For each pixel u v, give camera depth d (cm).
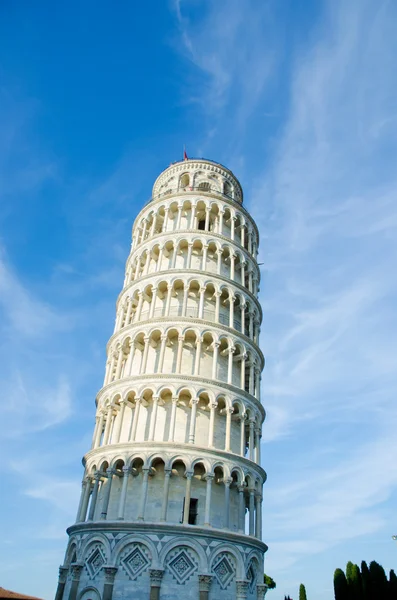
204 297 4944
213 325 4609
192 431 4025
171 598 3347
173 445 3891
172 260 5097
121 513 3700
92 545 3694
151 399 4350
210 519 3812
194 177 6128
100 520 3734
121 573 3456
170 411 4253
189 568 3481
